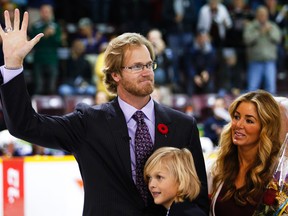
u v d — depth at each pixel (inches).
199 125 821.9
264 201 315.6
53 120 305.3
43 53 882.8
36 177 500.1
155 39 856.3
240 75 966.4
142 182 309.9
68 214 504.1
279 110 330.3
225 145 340.8
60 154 668.7
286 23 1042.7
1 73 291.9
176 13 971.3
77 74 901.8
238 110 331.3
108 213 304.7
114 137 309.1
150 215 309.1
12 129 295.9
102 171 307.7
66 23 1036.5
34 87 885.8
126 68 306.3
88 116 312.3
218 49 968.3
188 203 304.0
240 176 335.9
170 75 879.7
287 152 321.4
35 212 500.1
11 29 296.2
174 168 302.4
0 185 494.6
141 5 994.1
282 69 1001.5
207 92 928.9
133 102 314.7
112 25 1029.2
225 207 330.0
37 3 1002.7
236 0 1022.4
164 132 314.2
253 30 944.9
